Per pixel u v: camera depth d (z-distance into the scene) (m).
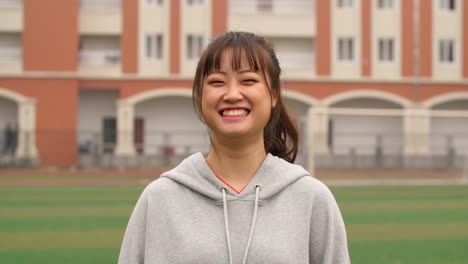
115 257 9.06
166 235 2.59
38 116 33.50
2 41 34.22
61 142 32.94
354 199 18.11
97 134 33.53
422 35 35.38
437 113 28.84
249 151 2.73
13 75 33.34
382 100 36.78
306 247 2.59
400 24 35.34
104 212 14.48
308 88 35.31
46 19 33.56
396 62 35.41
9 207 15.48
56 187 21.59
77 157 32.94
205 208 2.63
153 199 2.66
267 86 2.71
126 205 15.98
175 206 2.63
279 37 35.69
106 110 36.19
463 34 35.50
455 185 24.00
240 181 2.74
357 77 35.28
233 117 2.64
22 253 9.34
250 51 2.66
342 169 34.41
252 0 35.31
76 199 17.48
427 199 18.25
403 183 24.98
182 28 34.66
